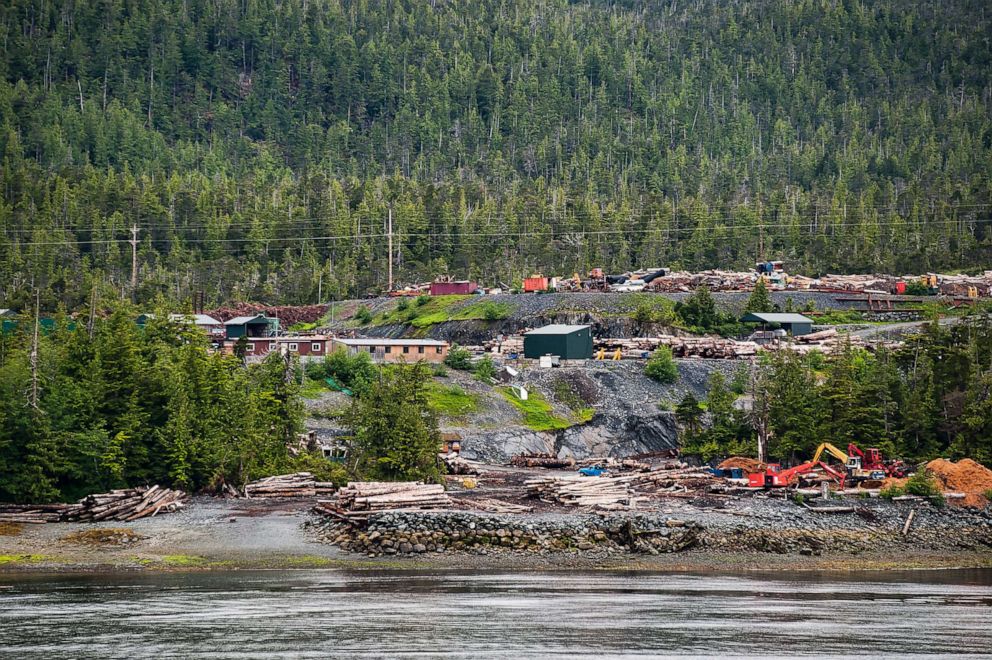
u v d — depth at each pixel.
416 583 189.62
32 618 158.12
